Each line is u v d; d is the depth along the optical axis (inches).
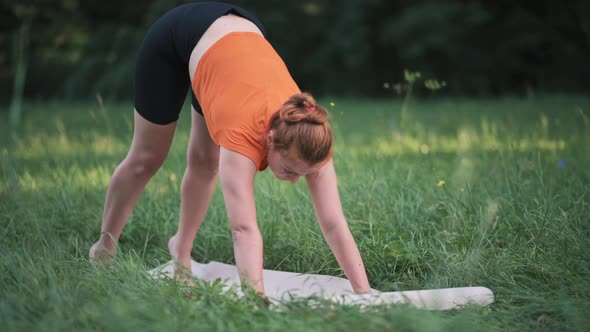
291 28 637.3
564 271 97.9
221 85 88.1
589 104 385.1
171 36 99.7
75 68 641.6
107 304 78.6
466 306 87.4
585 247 106.4
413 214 125.3
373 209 129.5
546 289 95.8
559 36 630.5
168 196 147.9
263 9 627.8
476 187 144.0
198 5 101.1
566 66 623.5
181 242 114.6
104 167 180.2
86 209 139.7
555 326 82.4
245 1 621.3
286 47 638.5
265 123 84.0
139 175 107.3
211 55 91.8
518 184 136.8
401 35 603.2
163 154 106.8
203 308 79.4
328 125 82.2
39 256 95.7
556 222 115.5
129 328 70.0
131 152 106.5
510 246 108.0
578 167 160.1
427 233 119.8
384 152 196.4
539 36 620.1
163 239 129.3
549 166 160.9
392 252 109.0
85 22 691.4
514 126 222.2
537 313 87.7
